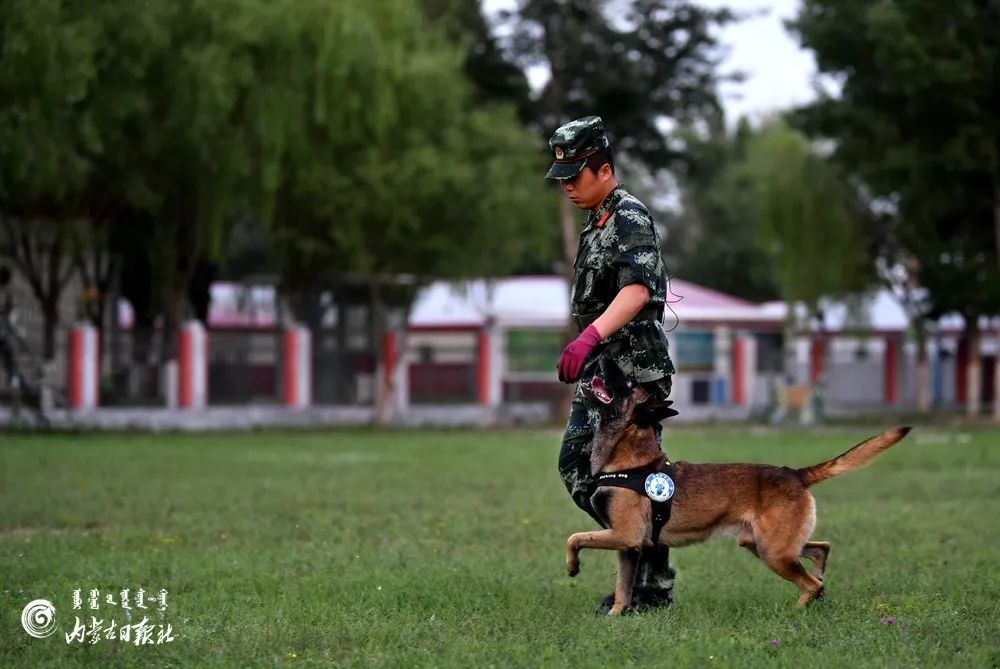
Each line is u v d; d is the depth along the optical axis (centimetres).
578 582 782
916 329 3766
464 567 816
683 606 695
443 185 2806
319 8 2584
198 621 638
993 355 4344
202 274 3375
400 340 3228
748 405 3606
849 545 946
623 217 650
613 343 661
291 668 541
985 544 957
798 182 3494
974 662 552
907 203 3262
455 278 2978
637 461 651
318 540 947
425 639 602
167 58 2458
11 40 2141
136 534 972
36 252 2920
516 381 3531
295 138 2636
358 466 1694
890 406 4056
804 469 675
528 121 3481
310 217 2967
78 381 2709
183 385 2870
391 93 2702
